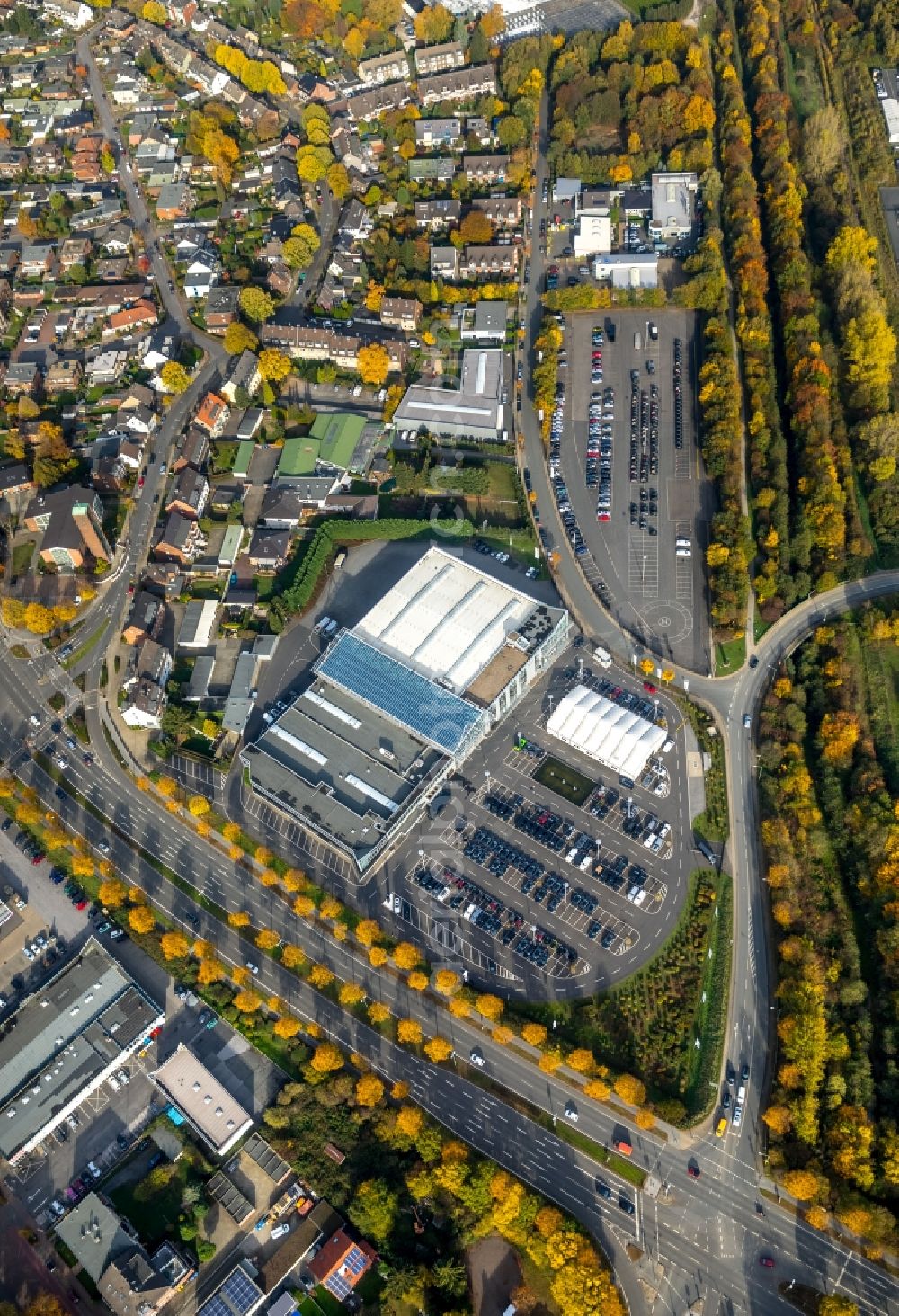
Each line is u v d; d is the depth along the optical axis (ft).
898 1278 654.53
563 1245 654.94
